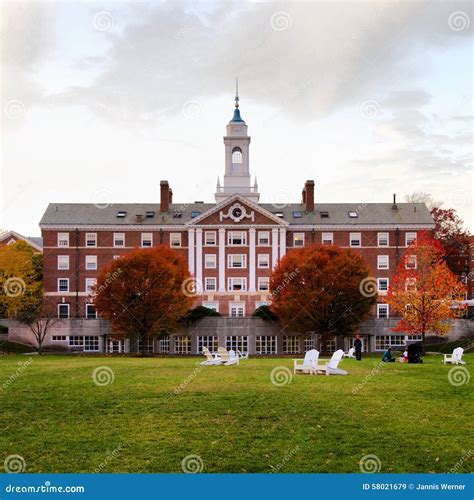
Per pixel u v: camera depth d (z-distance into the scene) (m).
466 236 98.88
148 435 19.64
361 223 87.50
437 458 17.77
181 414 22.00
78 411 22.47
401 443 18.89
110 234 87.94
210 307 85.56
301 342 71.75
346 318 66.38
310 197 90.69
